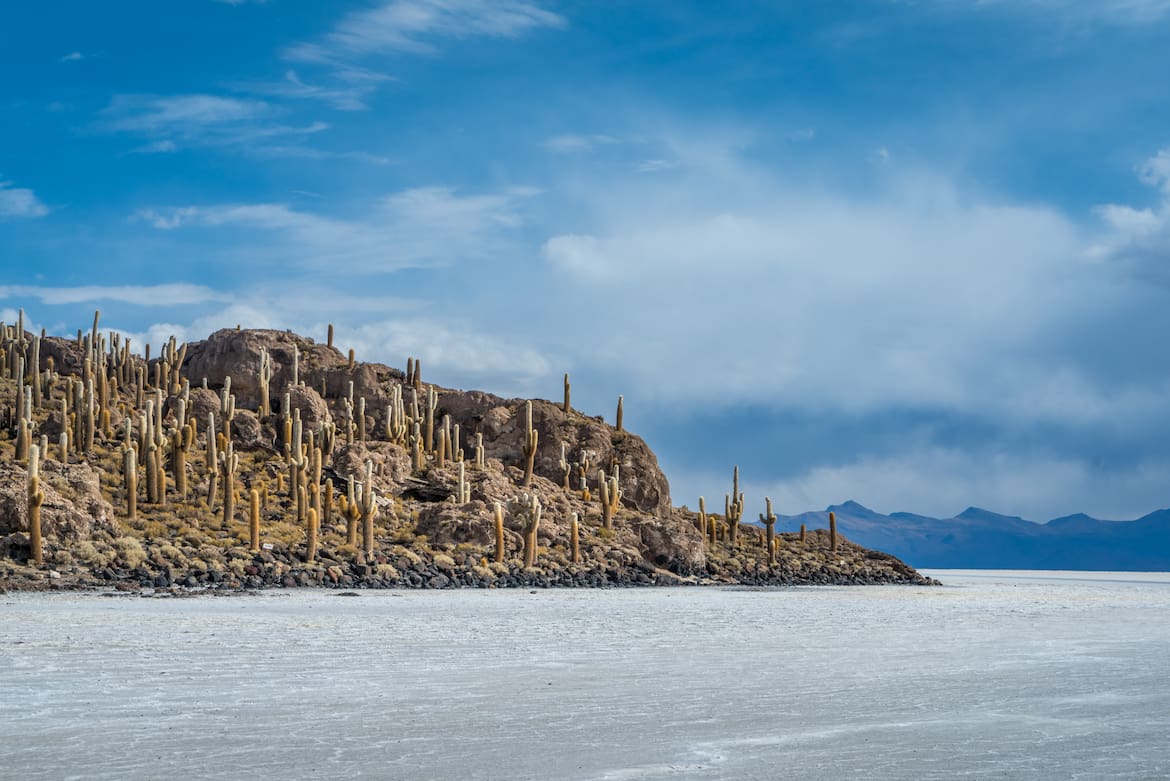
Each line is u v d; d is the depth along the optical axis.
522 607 43.38
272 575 56.06
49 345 97.31
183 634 28.03
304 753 13.95
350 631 30.11
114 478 70.00
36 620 31.42
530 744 14.69
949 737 15.34
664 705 17.81
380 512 73.44
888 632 32.75
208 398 86.81
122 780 12.45
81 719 15.98
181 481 68.94
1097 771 13.33
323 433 78.81
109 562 54.19
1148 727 16.17
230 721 15.98
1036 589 78.19
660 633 31.48
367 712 16.88
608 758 13.90
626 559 74.88
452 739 14.95
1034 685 20.48
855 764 13.66
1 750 13.93
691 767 13.44
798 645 28.09
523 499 68.94
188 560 56.31
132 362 92.56
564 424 99.38
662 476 99.69
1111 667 23.41
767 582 81.06
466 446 98.62
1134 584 97.69
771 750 14.44
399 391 88.56
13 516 54.94
